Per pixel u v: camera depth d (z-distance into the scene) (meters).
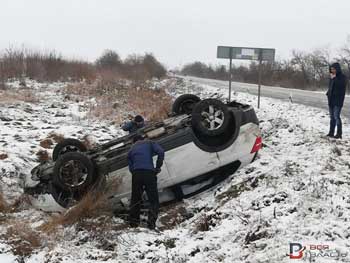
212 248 5.70
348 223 5.28
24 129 13.20
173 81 34.12
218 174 8.44
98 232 6.37
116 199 7.77
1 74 23.77
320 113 15.07
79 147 9.16
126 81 28.38
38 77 26.55
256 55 16.09
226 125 8.02
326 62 54.09
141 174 7.13
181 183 8.12
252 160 8.61
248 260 4.93
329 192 6.29
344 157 8.52
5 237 6.18
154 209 7.07
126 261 5.64
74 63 30.08
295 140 10.39
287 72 49.50
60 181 7.50
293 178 7.18
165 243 6.21
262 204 6.48
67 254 5.76
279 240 5.14
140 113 16.17
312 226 5.34
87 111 16.86
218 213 6.71
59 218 6.90
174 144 7.97
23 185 8.55
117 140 8.95
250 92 26.72
